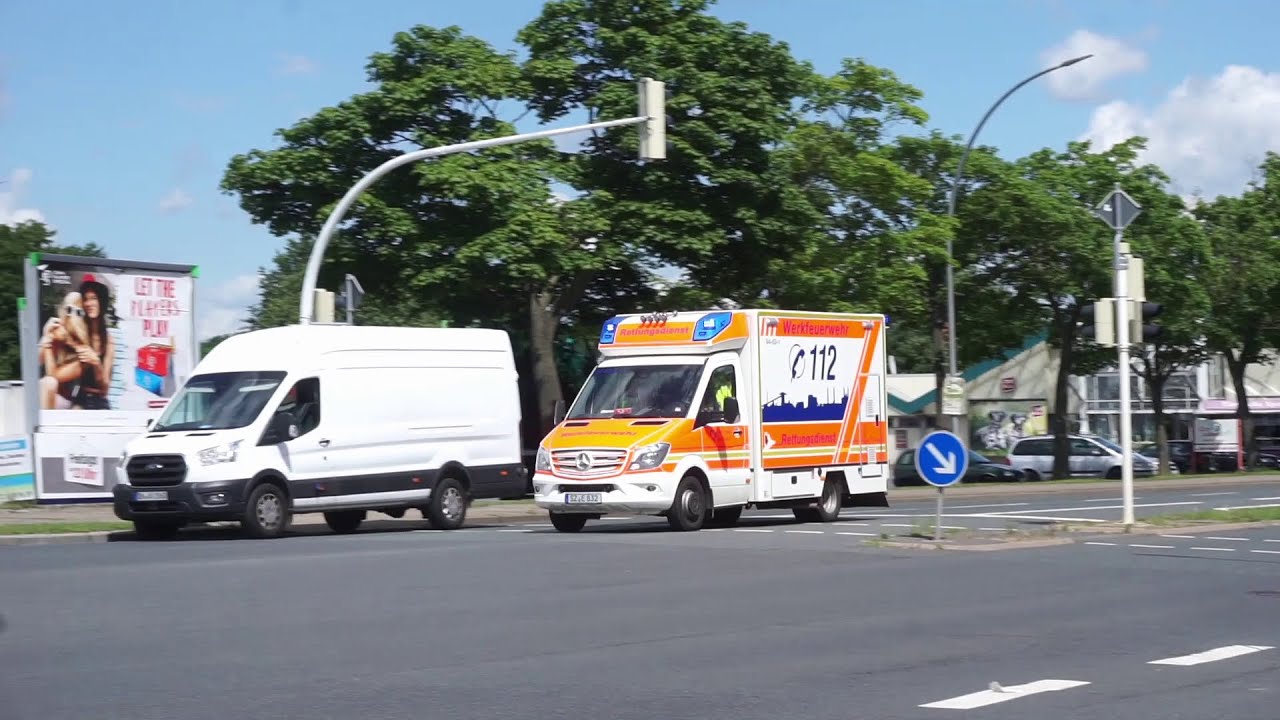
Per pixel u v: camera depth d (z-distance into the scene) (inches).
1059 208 1849.2
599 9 1402.6
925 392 2300.7
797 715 296.4
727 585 526.0
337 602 471.5
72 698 310.2
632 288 1571.1
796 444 885.2
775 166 1433.3
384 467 877.2
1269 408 3100.4
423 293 1338.6
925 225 1573.6
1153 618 446.9
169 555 657.0
